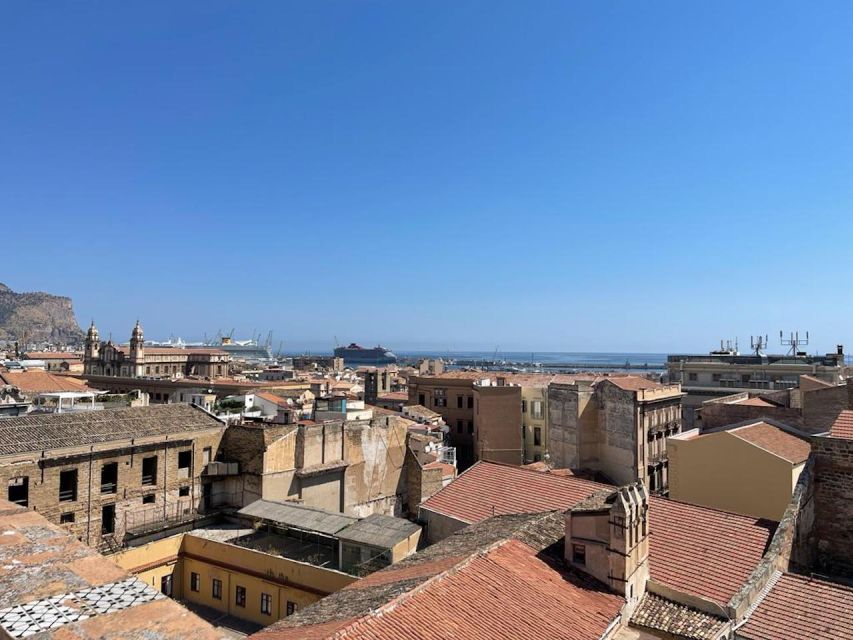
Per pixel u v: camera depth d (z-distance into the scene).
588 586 22.25
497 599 19.86
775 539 24.55
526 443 97.50
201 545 41.19
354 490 55.06
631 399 73.06
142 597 14.15
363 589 22.22
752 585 22.30
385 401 125.62
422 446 68.12
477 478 35.88
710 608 21.97
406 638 16.86
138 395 81.50
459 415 108.31
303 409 86.12
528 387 97.69
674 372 101.50
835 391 40.81
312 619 19.66
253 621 37.75
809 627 20.80
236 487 50.25
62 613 13.08
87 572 15.64
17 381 84.94
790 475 33.59
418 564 24.14
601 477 76.81
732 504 35.72
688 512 28.08
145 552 39.91
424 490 60.59
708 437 37.09
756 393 60.00
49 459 40.41
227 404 81.88
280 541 42.00
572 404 79.81
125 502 44.88
